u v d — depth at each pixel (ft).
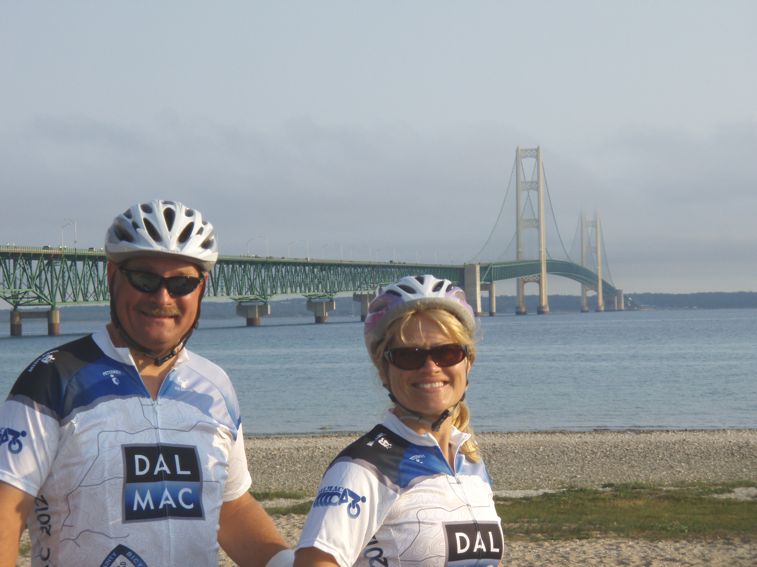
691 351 250.37
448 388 9.42
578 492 52.54
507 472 64.59
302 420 111.04
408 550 8.85
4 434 8.48
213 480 9.08
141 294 9.04
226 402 9.48
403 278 9.64
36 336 417.69
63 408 8.66
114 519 8.55
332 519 8.60
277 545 9.66
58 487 8.60
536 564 29.81
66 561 8.55
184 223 9.21
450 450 9.52
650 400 129.80
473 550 9.02
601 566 29.53
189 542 8.79
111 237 9.25
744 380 159.22
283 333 455.22
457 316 9.49
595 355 237.04
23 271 401.70
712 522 39.06
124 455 8.68
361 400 133.69
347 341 349.61
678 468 65.77
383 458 8.95
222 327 559.79
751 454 71.61
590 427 99.91
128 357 8.98
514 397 135.44
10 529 8.28
